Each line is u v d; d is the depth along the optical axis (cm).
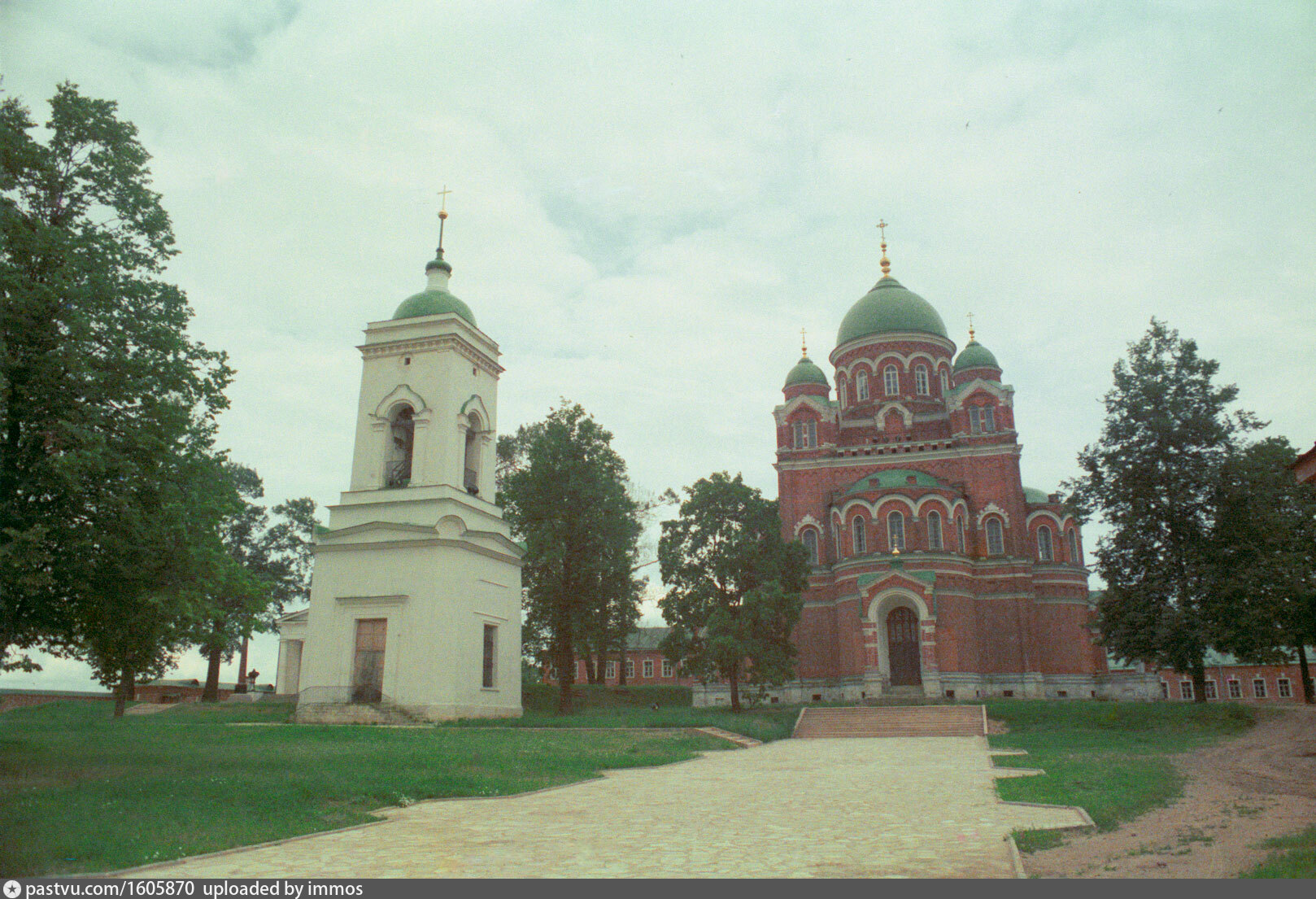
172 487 1880
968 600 5175
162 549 1834
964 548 5412
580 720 3466
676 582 4553
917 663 5216
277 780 1602
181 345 1898
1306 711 3269
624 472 5709
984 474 5703
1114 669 6625
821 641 5578
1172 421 3700
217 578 1967
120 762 1900
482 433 4247
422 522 3784
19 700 5094
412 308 4206
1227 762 2156
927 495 5372
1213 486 3541
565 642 4547
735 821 1322
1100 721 3544
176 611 1802
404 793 1541
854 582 5203
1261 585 3422
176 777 1656
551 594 4416
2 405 1582
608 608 4862
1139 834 1162
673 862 1017
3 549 1519
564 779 1862
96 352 1789
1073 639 5503
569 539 4538
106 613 1839
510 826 1274
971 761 2416
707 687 5428
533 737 2784
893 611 5331
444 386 3997
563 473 4556
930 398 6309
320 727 3116
